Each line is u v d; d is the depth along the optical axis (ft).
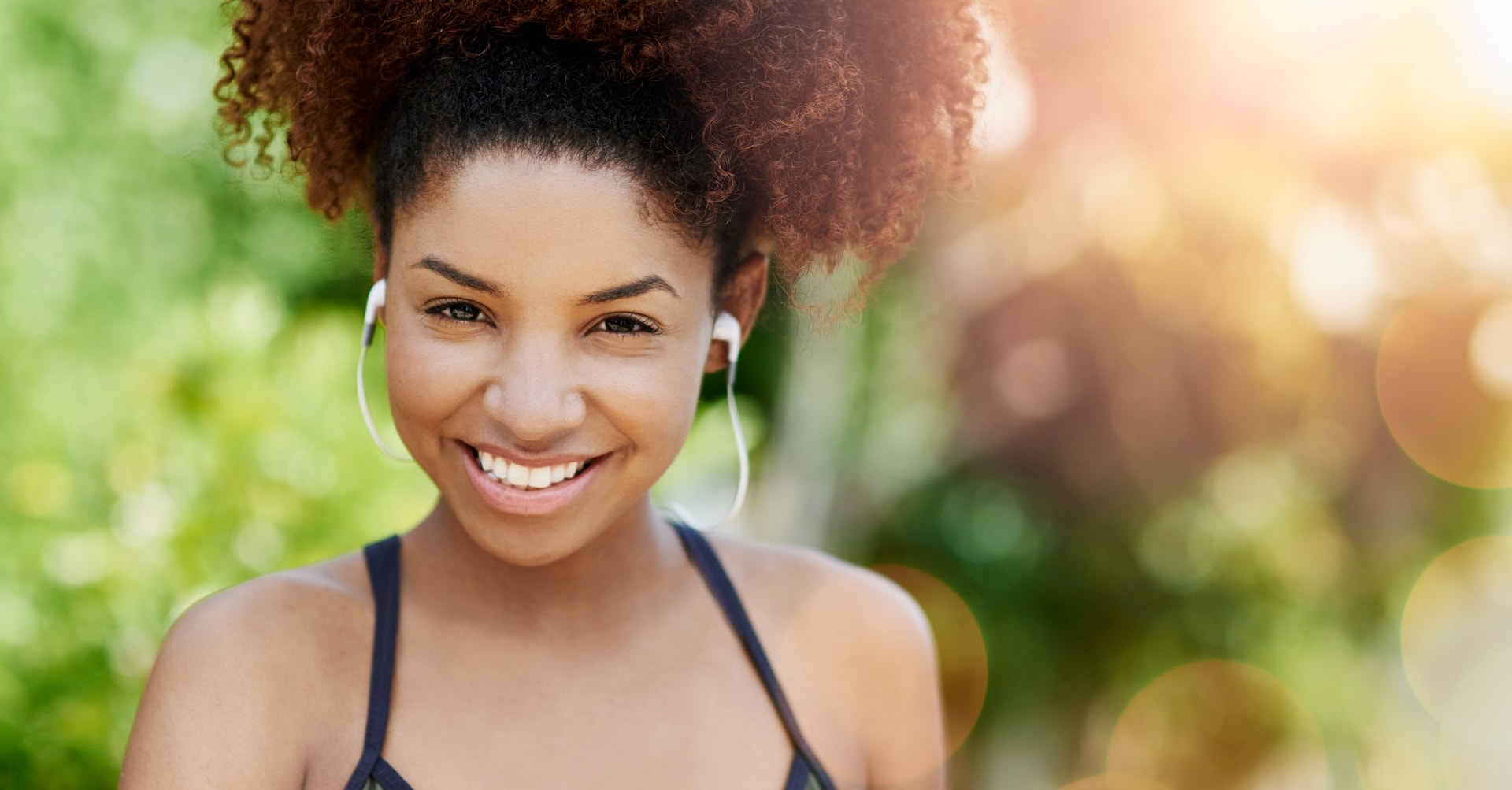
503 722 3.72
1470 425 12.87
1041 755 14.62
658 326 3.45
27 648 6.50
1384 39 11.45
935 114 4.25
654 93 3.41
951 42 4.11
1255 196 11.82
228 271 13.21
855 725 4.33
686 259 3.46
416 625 3.82
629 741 3.80
